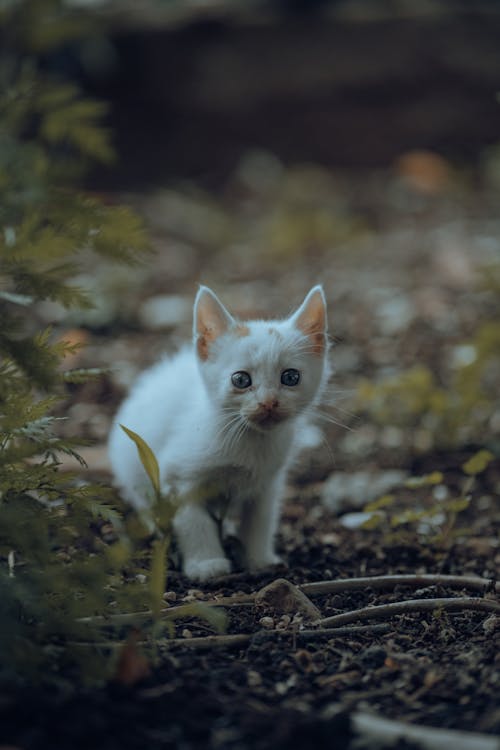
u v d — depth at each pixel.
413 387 7.30
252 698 3.70
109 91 14.80
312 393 5.24
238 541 5.57
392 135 15.30
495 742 3.29
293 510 6.39
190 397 5.60
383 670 4.00
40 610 3.72
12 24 6.00
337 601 4.80
